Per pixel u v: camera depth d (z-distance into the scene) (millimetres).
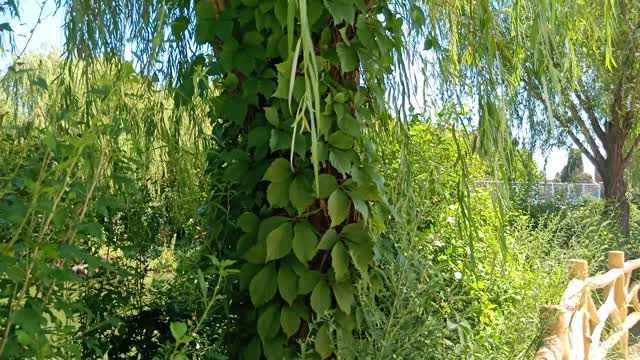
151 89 2840
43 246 1433
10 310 1432
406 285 2271
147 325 2934
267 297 2113
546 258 4238
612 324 4312
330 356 2164
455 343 2617
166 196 3096
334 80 2217
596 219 5141
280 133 2076
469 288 3412
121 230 2932
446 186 3445
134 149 2590
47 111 2436
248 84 2166
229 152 2258
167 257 3064
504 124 2576
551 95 3061
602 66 8383
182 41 2984
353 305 2195
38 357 1430
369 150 2232
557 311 2670
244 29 2203
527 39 2924
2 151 1845
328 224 2197
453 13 2883
